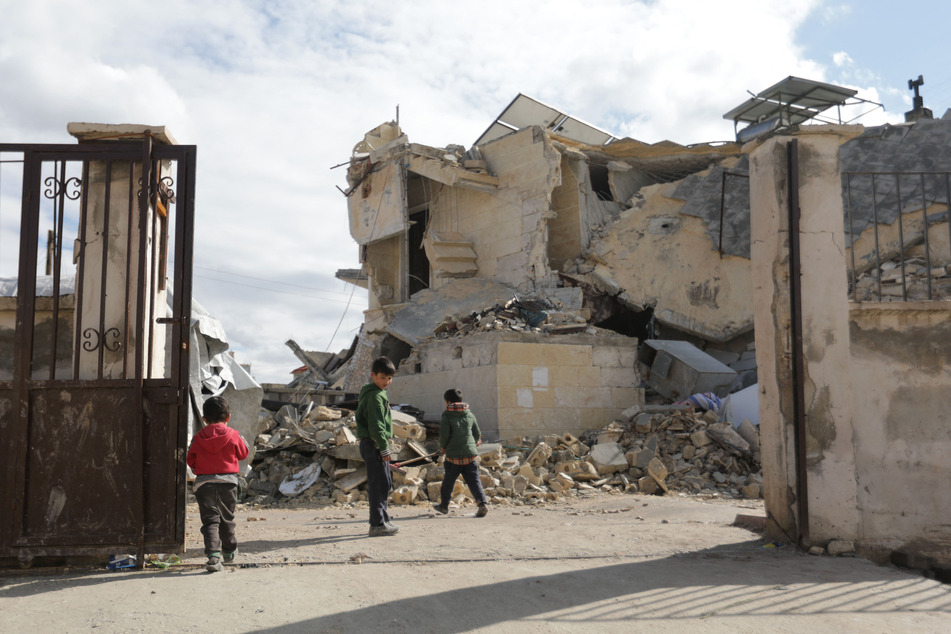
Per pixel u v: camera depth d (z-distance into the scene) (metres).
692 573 4.86
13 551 4.73
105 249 5.05
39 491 4.82
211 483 4.97
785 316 5.93
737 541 6.13
